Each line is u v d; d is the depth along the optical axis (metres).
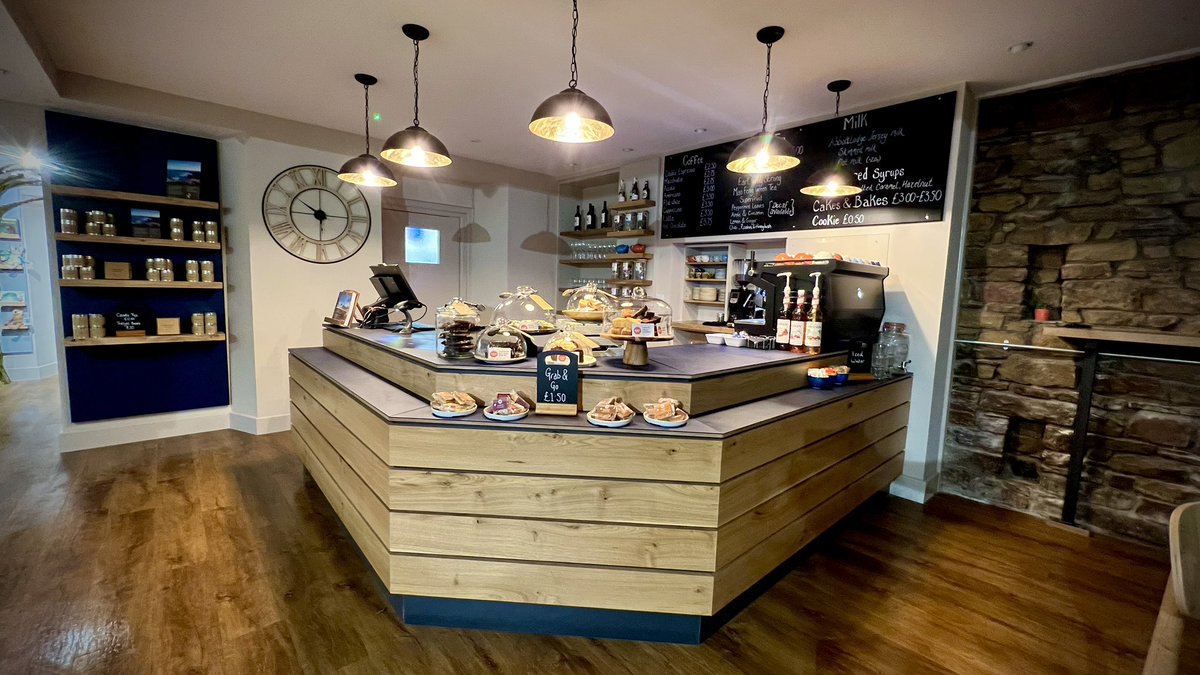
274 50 2.99
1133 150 2.85
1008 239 3.26
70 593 2.17
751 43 2.77
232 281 4.36
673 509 1.91
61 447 3.82
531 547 1.95
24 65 2.88
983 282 3.37
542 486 1.92
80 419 3.90
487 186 5.84
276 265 4.34
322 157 4.50
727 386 2.28
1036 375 3.19
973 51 2.77
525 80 3.36
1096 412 3.02
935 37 2.64
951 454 3.54
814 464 2.47
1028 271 3.25
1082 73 2.97
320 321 4.62
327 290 4.64
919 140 3.35
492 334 2.30
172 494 3.16
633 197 5.35
